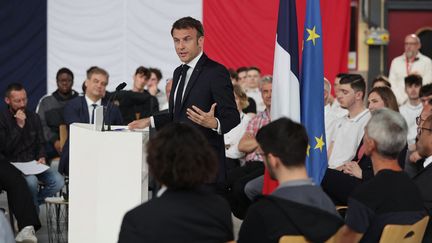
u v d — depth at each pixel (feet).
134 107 52.54
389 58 72.08
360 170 29.53
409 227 19.31
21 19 69.21
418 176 23.57
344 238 19.43
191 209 15.69
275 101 27.76
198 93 26.73
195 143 15.94
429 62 63.46
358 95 34.01
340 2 67.15
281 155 17.99
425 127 25.30
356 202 19.45
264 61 68.69
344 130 34.27
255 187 33.81
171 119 27.63
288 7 27.86
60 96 53.67
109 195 24.85
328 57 67.26
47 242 36.37
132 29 69.97
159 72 60.44
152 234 15.40
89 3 69.82
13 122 38.91
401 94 63.26
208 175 16.02
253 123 38.01
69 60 69.97
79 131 26.99
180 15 69.46
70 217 27.94
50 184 38.99
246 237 17.34
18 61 69.21
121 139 24.76
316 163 27.55
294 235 16.89
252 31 68.69
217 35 69.10
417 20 72.43
